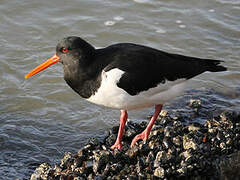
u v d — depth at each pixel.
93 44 16.16
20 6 17.81
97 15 17.59
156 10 17.98
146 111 13.33
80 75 10.59
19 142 12.05
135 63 10.54
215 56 15.60
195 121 12.56
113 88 10.38
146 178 9.94
